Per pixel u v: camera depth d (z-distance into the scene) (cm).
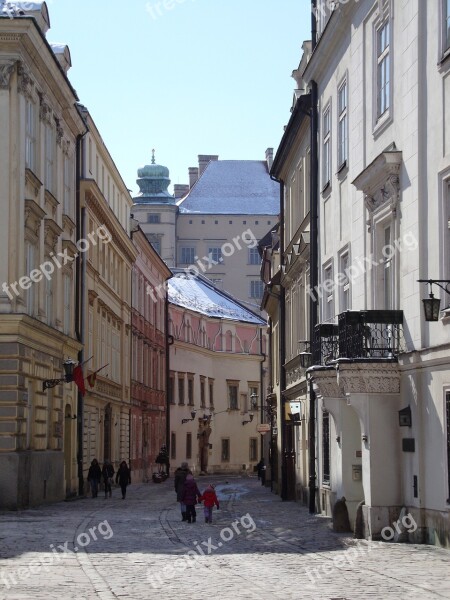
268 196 13600
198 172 14325
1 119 3494
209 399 9725
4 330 3459
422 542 2209
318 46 3197
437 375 2102
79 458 4769
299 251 3762
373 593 1504
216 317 9825
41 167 3891
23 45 3512
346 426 2630
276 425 5291
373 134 2577
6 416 3462
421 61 2186
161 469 7700
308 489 3772
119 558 2039
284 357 4628
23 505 3547
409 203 2258
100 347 5538
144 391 7381
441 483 2097
